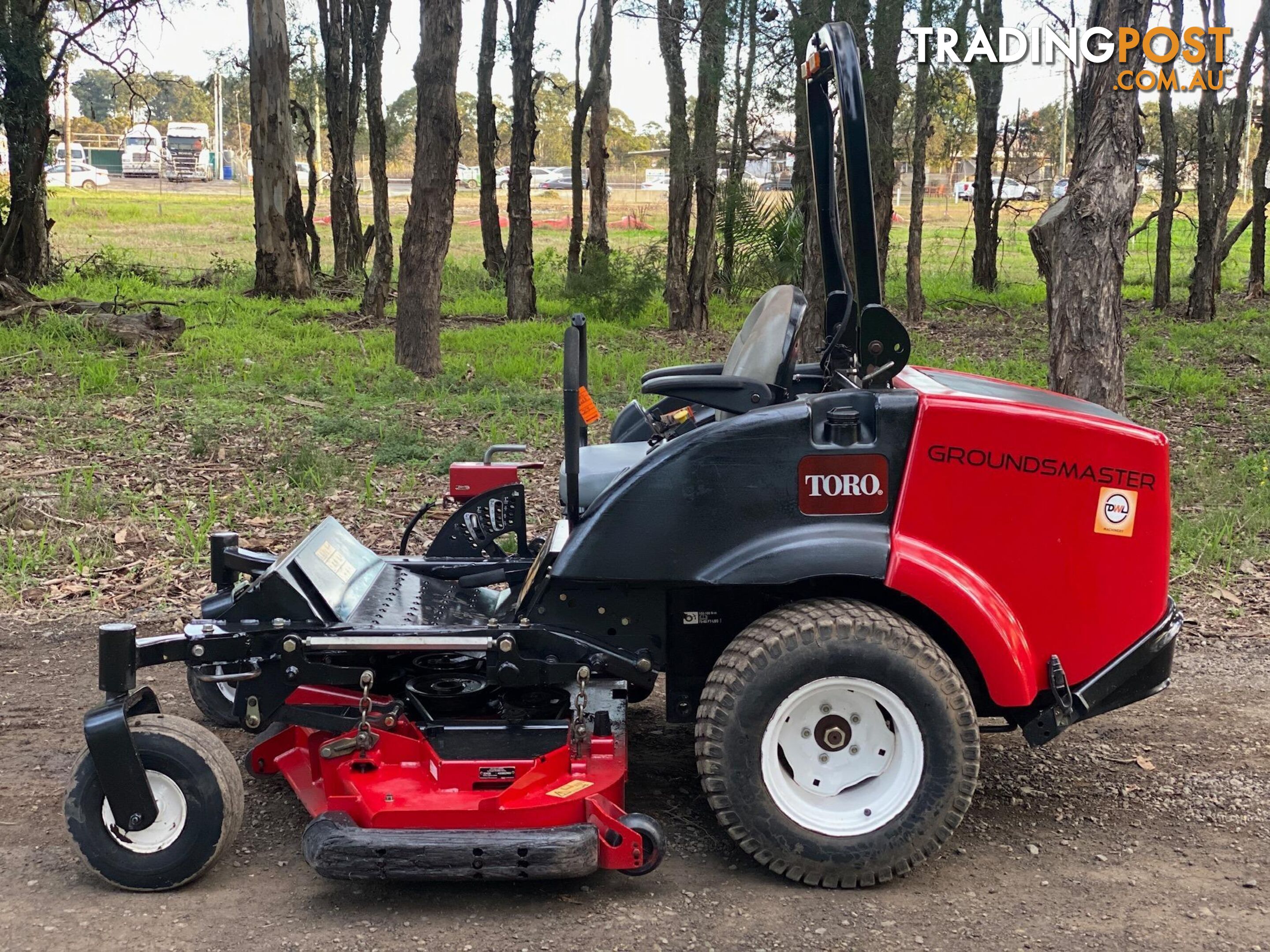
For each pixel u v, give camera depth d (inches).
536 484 361.7
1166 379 547.8
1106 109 324.8
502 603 177.9
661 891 148.6
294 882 151.0
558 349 637.9
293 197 911.7
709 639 163.5
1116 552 153.3
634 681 161.0
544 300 928.9
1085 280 330.3
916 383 164.2
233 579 182.2
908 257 839.1
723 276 924.6
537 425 435.8
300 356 594.6
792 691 144.7
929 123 818.8
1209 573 291.3
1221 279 1003.3
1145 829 167.6
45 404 450.0
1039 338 722.2
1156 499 154.2
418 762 155.1
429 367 557.0
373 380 536.4
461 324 789.9
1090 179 328.2
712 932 138.6
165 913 142.2
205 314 732.7
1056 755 194.7
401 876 138.5
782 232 856.9
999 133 1243.2
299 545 172.9
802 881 148.9
